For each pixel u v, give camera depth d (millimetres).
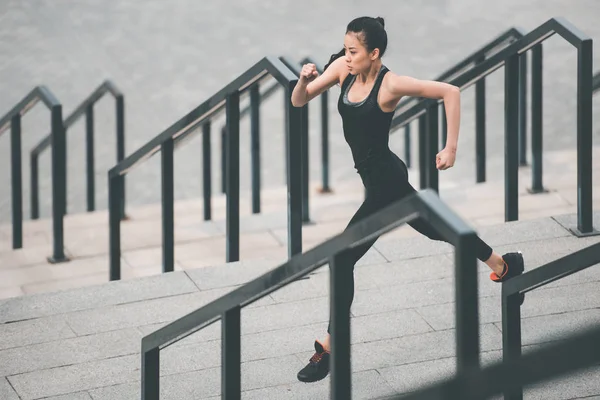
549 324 7840
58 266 12453
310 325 8094
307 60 12602
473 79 10164
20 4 22297
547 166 13047
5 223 15383
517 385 3361
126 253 12352
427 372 7375
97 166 16734
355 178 15867
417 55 19938
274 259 9375
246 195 14383
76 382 7535
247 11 22094
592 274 8539
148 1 22609
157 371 6660
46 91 12734
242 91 9641
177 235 12141
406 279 8648
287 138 9180
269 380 7375
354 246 4859
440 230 4426
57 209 12484
